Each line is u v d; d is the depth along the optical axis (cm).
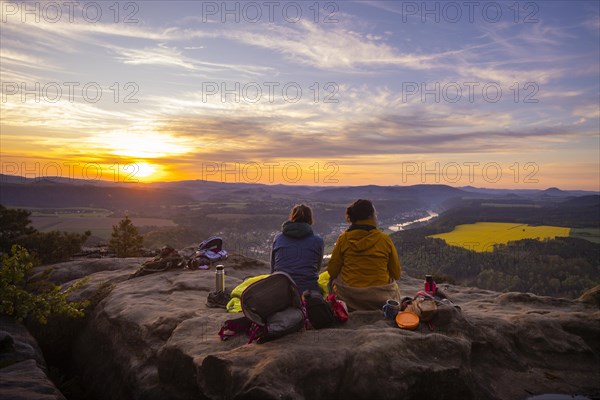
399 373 361
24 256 709
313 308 465
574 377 462
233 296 617
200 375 388
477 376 433
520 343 502
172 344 455
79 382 668
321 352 378
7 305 680
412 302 503
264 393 322
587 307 662
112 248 2141
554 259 10275
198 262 985
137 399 474
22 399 416
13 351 625
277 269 543
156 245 8844
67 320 787
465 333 464
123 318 632
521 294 714
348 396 353
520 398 418
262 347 401
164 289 790
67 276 1177
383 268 532
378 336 407
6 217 1642
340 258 544
